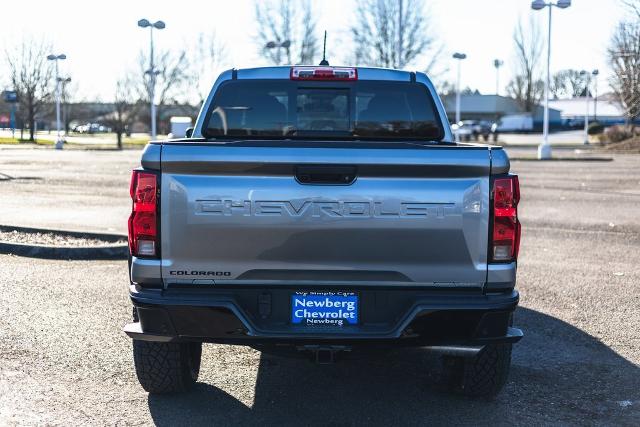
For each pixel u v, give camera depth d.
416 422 4.32
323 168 3.77
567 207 15.80
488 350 4.43
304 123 5.69
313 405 4.57
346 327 3.88
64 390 4.74
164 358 4.41
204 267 3.84
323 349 3.83
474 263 3.83
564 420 4.40
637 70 34.84
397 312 3.90
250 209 3.78
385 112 5.69
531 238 11.53
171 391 4.62
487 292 3.90
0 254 9.30
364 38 50.41
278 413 4.43
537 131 99.69
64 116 73.94
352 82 5.65
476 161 3.78
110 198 16.06
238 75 5.64
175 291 3.87
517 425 4.30
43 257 9.19
